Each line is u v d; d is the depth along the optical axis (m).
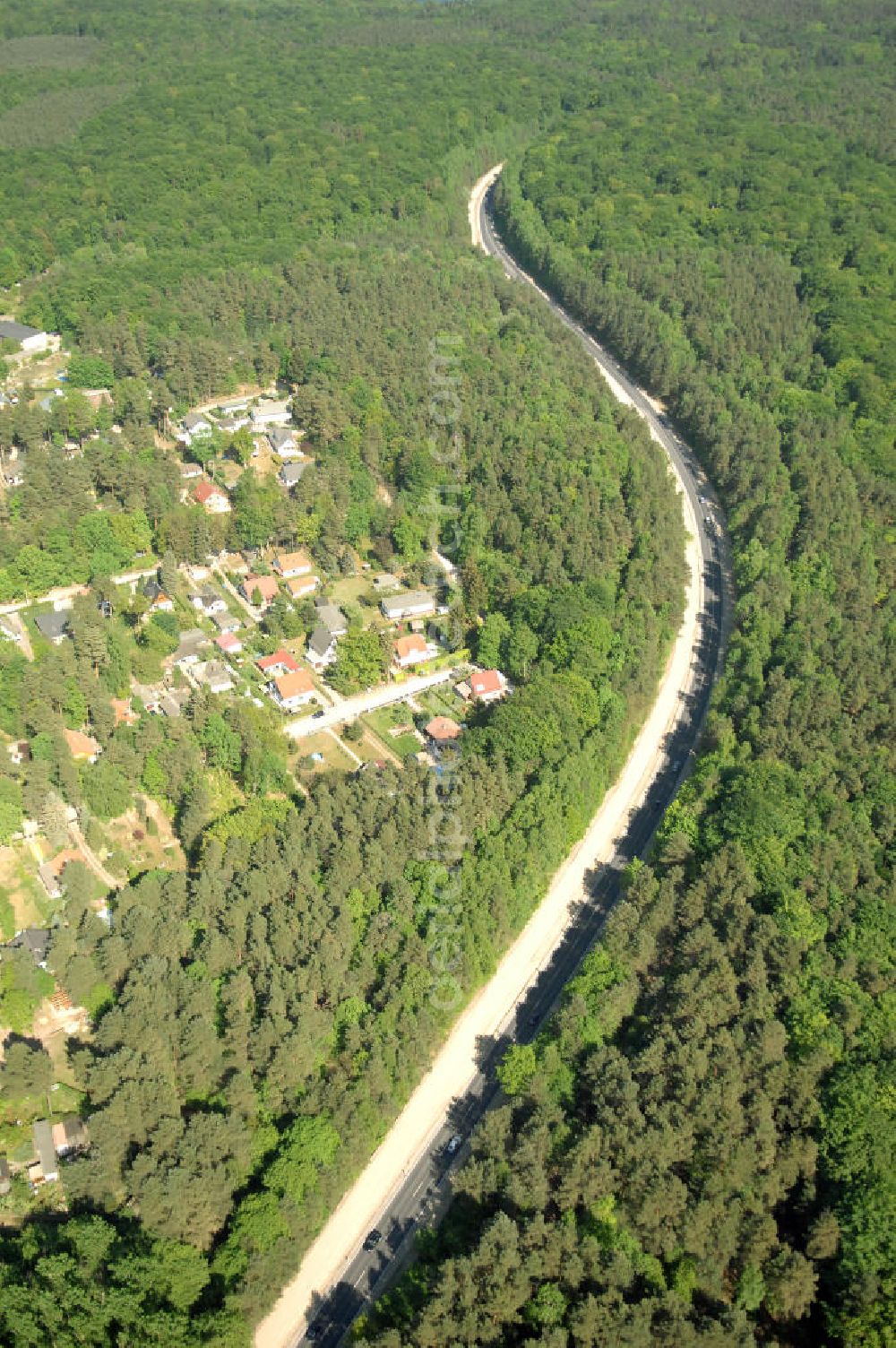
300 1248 159.38
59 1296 143.00
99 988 177.88
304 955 183.25
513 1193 157.62
